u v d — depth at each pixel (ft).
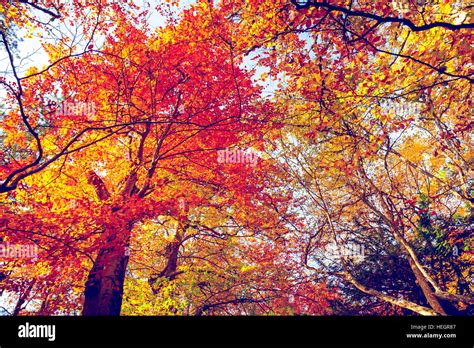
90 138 46.78
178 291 49.47
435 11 27.17
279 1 30.58
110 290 31.94
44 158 46.16
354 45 30.83
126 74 45.19
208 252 60.13
